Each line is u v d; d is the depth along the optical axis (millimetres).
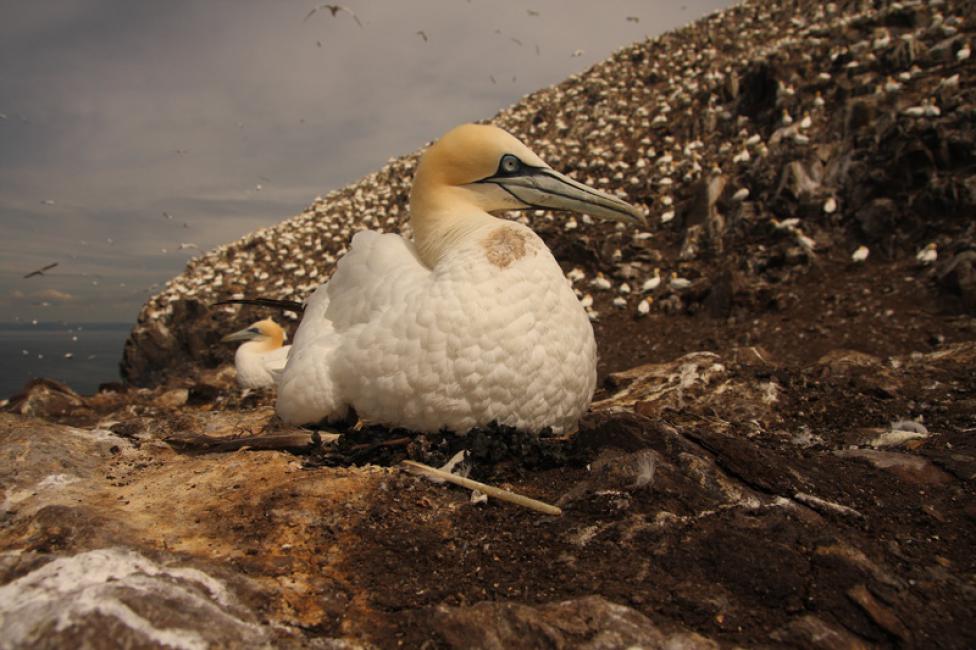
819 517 331
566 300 423
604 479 356
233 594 266
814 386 646
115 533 311
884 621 258
